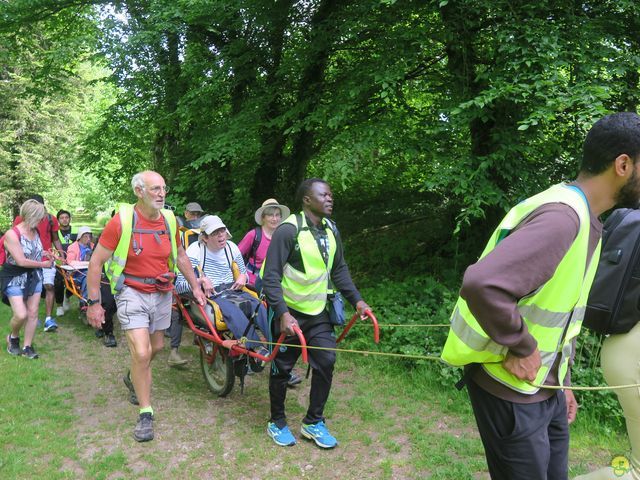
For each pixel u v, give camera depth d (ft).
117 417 14.15
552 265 5.22
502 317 5.12
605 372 7.79
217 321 14.74
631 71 17.72
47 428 13.24
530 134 17.85
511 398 5.83
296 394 16.11
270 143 28.91
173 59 30.50
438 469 11.35
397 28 20.66
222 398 15.67
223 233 16.61
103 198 97.50
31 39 44.65
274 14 25.89
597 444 12.40
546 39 16.02
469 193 18.16
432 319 18.60
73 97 72.54
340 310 12.19
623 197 5.68
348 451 12.30
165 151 34.37
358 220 29.96
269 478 11.14
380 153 23.09
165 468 11.50
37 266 18.43
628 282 7.33
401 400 15.19
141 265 13.08
